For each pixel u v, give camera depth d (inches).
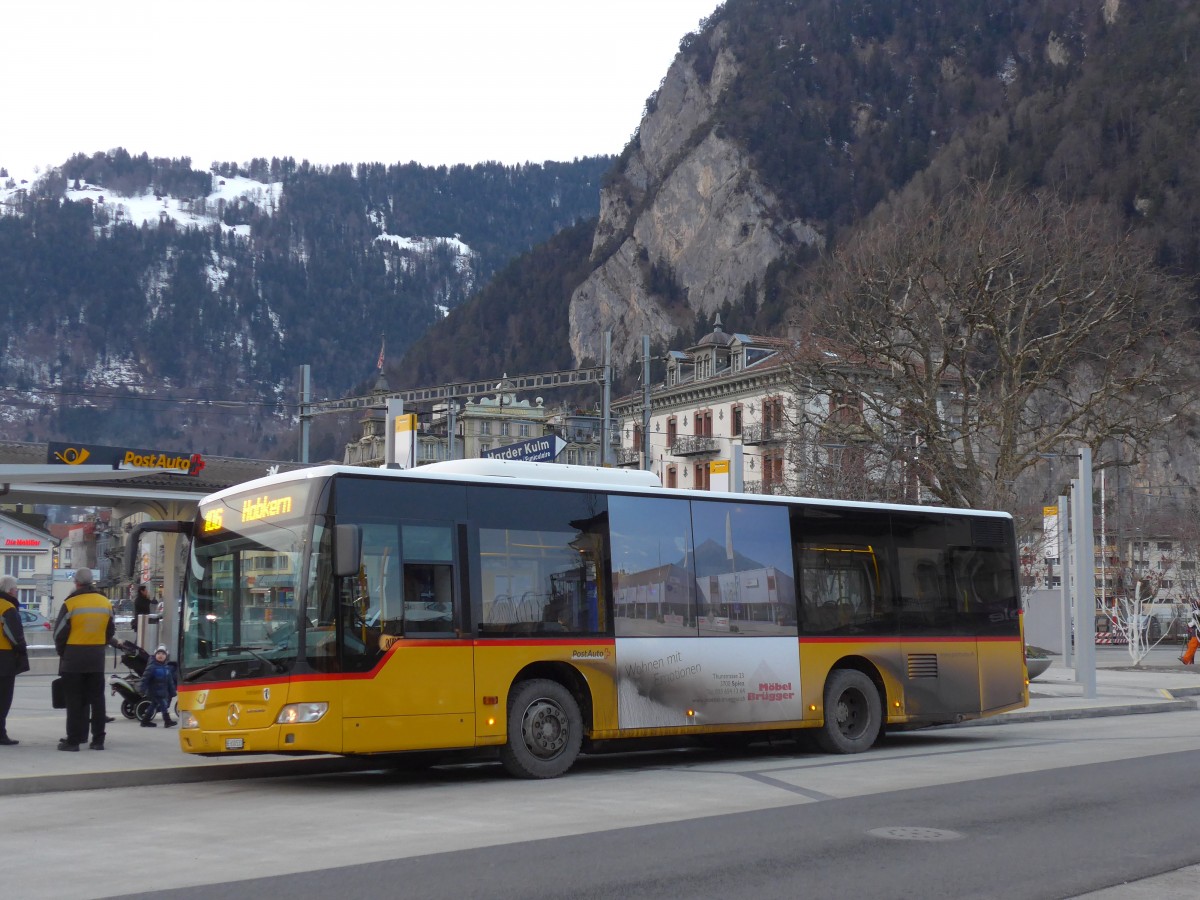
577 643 580.1
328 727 505.4
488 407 4867.1
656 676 603.8
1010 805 451.8
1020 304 1614.2
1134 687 1216.2
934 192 5639.8
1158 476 2903.5
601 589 593.6
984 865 342.6
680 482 3405.5
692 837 386.6
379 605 525.3
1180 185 5157.5
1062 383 1701.5
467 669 543.2
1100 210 2007.9
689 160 7440.9
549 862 346.6
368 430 5285.4
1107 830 398.6
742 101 7573.8
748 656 639.8
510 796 500.4
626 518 610.5
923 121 7682.1
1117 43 6486.2
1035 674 1238.9
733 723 629.0
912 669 710.5
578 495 596.4
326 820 434.9
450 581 546.9
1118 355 1599.4
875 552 708.0
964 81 7736.2
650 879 323.3
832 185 7214.6
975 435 1643.7
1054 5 7746.1
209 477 1859.0
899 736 797.9
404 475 544.7
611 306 7603.4
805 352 1657.2
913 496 1756.9
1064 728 841.5
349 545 501.7
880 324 1571.1
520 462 604.1
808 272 1806.1
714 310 6914.4
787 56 7829.7
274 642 519.2
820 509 688.4
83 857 361.4
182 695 544.4
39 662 1406.3
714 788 518.0
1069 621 1600.6
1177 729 803.4
